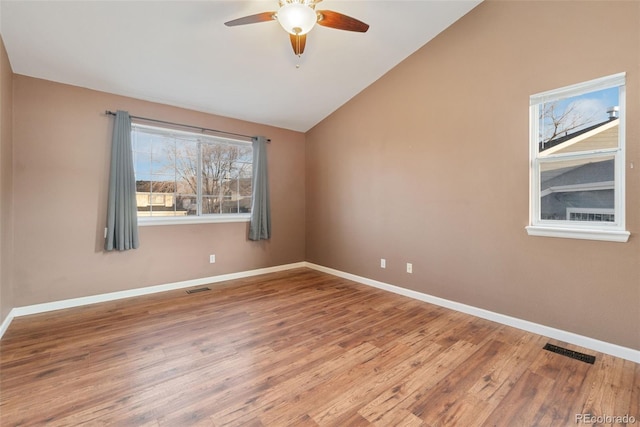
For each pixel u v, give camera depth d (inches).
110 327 104.7
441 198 125.4
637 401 65.7
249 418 61.1
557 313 95.3
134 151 141.5
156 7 93.9
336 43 121.8
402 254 141.5
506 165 106.0
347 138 169.0
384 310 121.7
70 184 123.5
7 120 104.1
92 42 104.7
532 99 99.4
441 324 107.6
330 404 65.4
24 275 115.0
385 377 75.4
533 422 60.0
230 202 172.7
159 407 64.3
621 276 83.8
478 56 112.3
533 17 98.3
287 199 193.9
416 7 108.7
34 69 113.4
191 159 158.2
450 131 121.7
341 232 174.7
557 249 95.0
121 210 130.5
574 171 93.1
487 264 111.7
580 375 75.8
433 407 64.5
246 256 176.2
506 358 84.2
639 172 80.6
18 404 64.8
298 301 132.8
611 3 83.6
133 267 138.8
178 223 151.6
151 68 121.3
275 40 114.3
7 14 89.6
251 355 86.2
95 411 62.9
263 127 182.5
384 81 146.9
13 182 112.3
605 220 87.6
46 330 101.9
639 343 81.1
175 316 115.1
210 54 117.6
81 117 125.7
